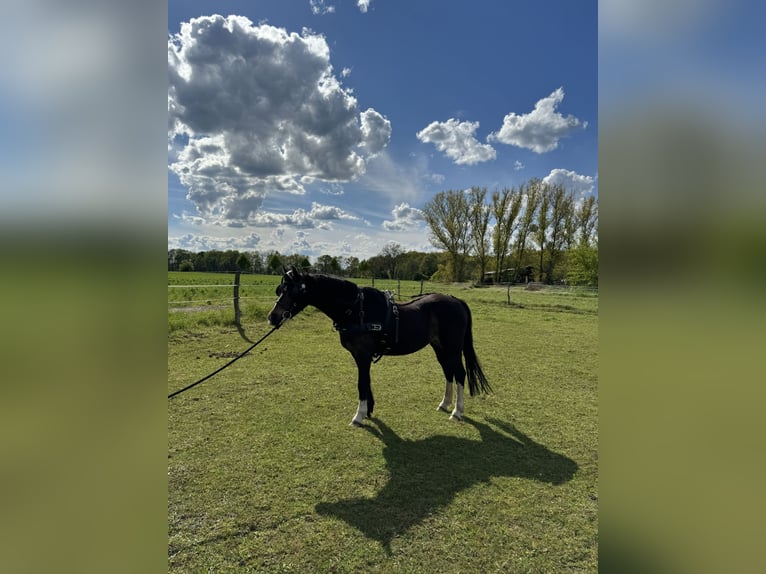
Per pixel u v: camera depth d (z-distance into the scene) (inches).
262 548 82.9
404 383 202.2
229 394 176.7
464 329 166.7
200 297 492.4
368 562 79.4
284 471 113.1
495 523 91.8
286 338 302.5
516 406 172.1
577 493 104.6
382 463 118.8
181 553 81.1
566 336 351.3
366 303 146.4
